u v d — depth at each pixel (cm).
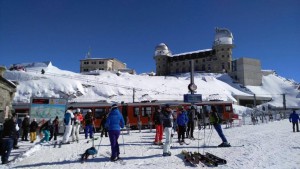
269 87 10100
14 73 6412
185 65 11981
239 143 1112
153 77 8981
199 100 1956
